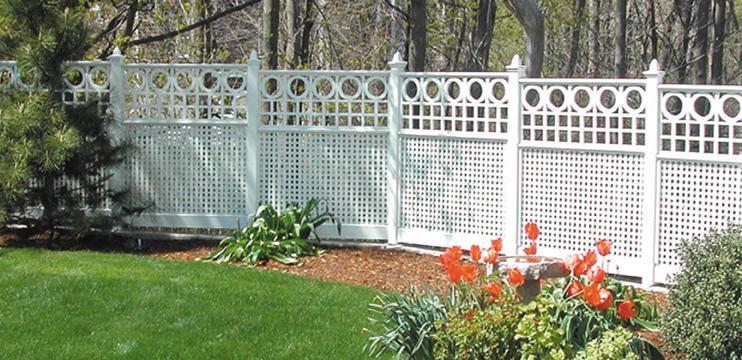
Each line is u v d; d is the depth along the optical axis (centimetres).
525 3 1363
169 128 1145
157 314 746
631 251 941
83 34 1095
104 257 983
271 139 1130
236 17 2120
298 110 1126
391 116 1097
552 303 574
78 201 1093
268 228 1076
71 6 1411
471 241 1049
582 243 972
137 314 745
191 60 1866
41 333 691
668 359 655
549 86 986
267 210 1093
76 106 1080
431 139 1075
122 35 1642
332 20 2170
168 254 1089
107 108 1127
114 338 683
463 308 587
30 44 1052
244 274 918
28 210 1111
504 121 1022
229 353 657
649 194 916
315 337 698
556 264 618
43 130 1043
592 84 953
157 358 645
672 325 619
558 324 585
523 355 535
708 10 2230
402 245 1101
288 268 1005
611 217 952
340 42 2211
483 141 1037
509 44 2934
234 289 843
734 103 2000
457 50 2316
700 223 895
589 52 2933
